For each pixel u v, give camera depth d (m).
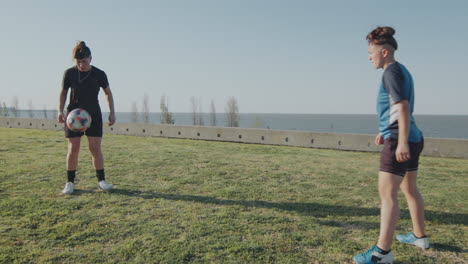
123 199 4.09
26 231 2.96
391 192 2.46
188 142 12.10
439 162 8.41
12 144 9.76
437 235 3.10
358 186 5.17
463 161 8.66
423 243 2.79
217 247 2.71
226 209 3.77
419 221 2.78
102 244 2.73
